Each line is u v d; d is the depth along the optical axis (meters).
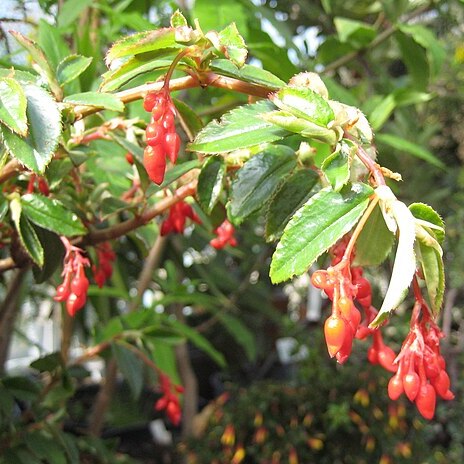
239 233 0.61
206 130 0.17
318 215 0.15
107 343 0.33
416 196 0.62
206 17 0.36
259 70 0.18
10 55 0.31
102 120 0.23
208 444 0.57
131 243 0.41
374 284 0.60
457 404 0.59
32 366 0.29
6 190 0.23
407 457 0.55
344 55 0.50
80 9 0.33
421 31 0.42
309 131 0.16
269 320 0.75
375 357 0.18
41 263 0.20
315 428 0.56
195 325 0.74
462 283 0.58
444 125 0.72
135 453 0.63
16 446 0.29
